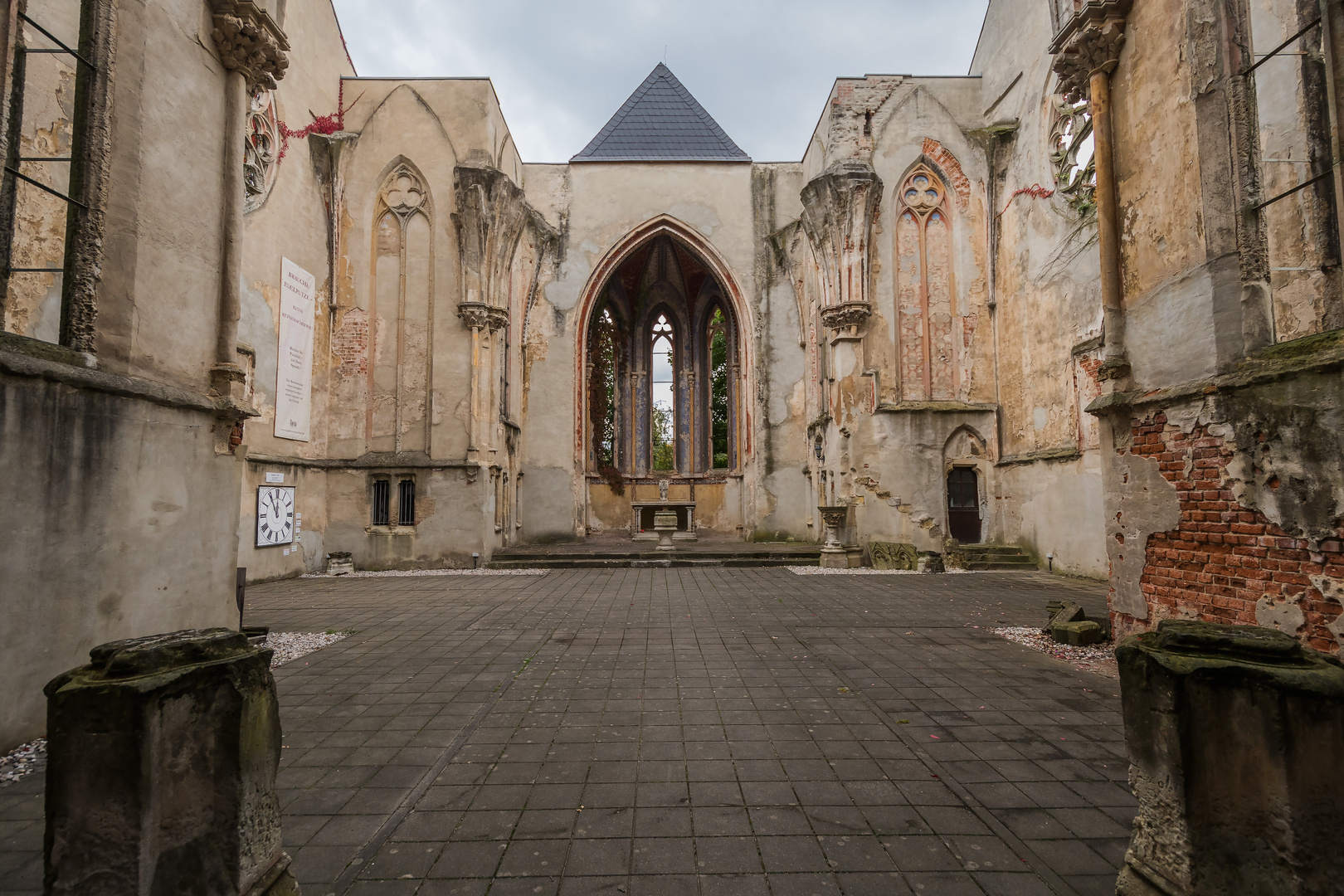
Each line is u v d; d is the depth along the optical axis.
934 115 15.87
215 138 6.41
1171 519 5.36
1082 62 6.59
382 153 15.78
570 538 19.02
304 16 14.51
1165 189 5.59
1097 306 11.57
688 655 6.66
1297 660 2.17
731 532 21.58
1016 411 14.44
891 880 2.78
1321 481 4.06
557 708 5.03
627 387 24.58
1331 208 4.58
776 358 19.77
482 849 3.04
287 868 2.50
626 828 3.22
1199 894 2.18
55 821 1.99
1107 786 3.66
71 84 6.64
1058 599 10.04
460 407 15.27
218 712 2.23
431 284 15.62
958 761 4.00
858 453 15.23
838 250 15.56
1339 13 4.00
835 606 9.56
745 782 3.73
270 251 12.98
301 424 14.16
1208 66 5.11
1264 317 4.68
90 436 4.79
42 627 4.40
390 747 4.27
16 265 6.18
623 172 20.30
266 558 12.70
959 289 15.55
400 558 14.83
